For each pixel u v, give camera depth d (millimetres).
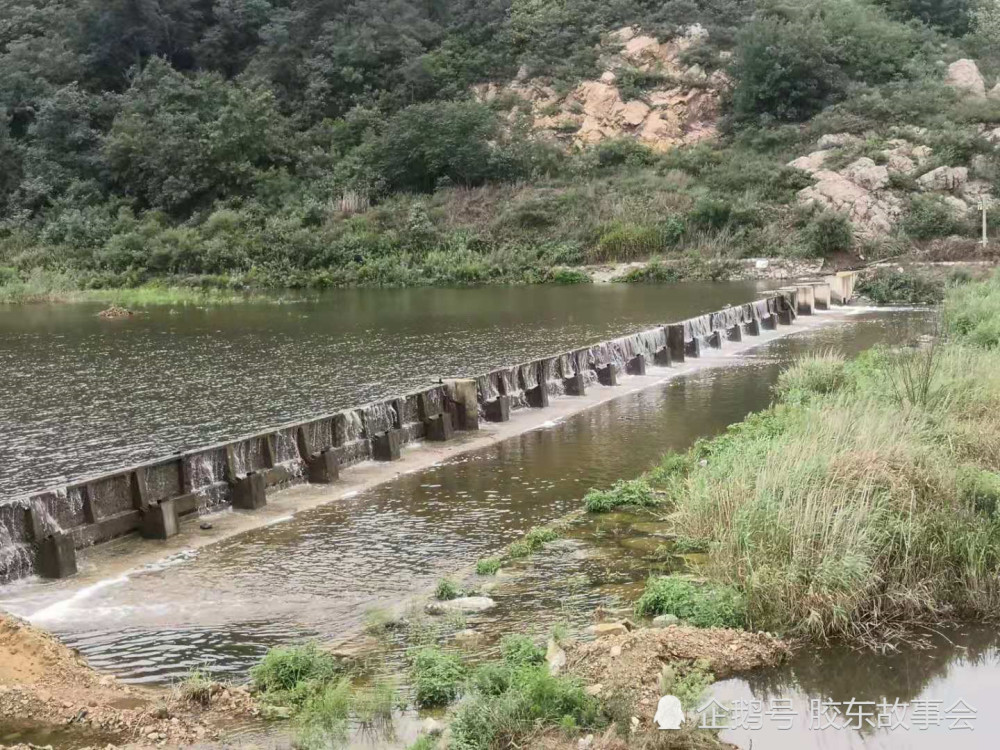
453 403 23672
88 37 96938
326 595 13672
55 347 39250
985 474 14758
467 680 10281
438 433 22766
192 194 80938
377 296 58938
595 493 17234
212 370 32750
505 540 15758
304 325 44844
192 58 99875
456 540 15859
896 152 68750
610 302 50781
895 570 12297
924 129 71250
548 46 91125
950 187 64875
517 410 25969
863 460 14273
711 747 9242
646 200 71062
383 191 79875
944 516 13000
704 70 85500
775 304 41750
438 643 11562
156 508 16359
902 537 12492
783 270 61250
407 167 80312
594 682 10102
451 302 53938
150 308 54812
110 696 10578
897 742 9477
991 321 29203
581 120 84250
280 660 10977
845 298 49250
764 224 66000
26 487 19766
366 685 10586
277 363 33844
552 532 15539
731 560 12703
